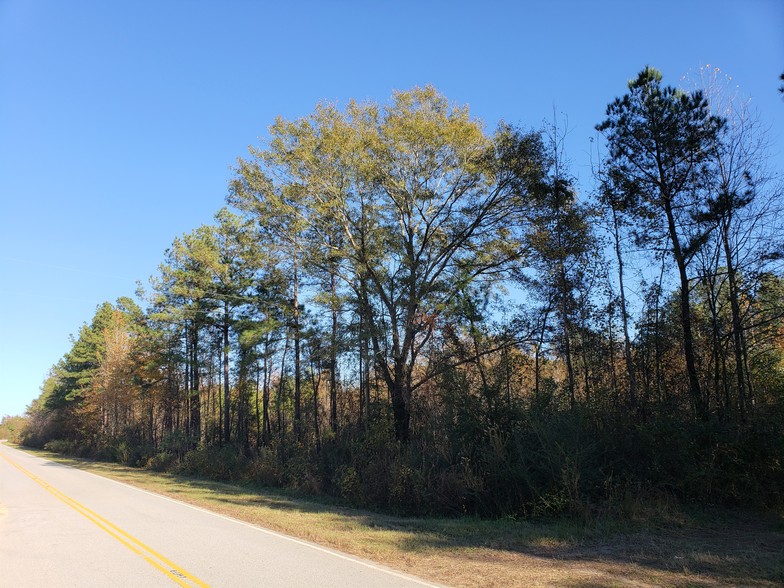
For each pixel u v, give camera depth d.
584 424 15.55
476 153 25.25
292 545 10.46
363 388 31.95
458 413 18.09
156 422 61.34
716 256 18.97
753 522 12.59
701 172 18.55
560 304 22.69
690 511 13.36
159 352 44.16
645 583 7.44
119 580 7.67
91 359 67.38
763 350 20.77
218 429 44.41
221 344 40.66
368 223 25.91
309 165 25.06
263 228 28.56
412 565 8.77
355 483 20.05
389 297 26.33
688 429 15.16
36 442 96.06
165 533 11.84
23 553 9.63
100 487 24.09
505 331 23.94
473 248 26.81
